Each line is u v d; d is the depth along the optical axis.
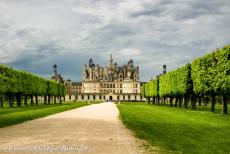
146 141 23.58
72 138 24.39
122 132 28.92
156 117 49.50
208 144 22.58
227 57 60.38
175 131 30.20
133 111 69.56
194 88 74.31
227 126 35.62
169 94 104.81
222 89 60.00
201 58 70.06
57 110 71.75
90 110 73.12
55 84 152.50
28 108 84.88
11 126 34.16
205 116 52.47
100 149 19.72
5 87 91.06
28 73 110.56
